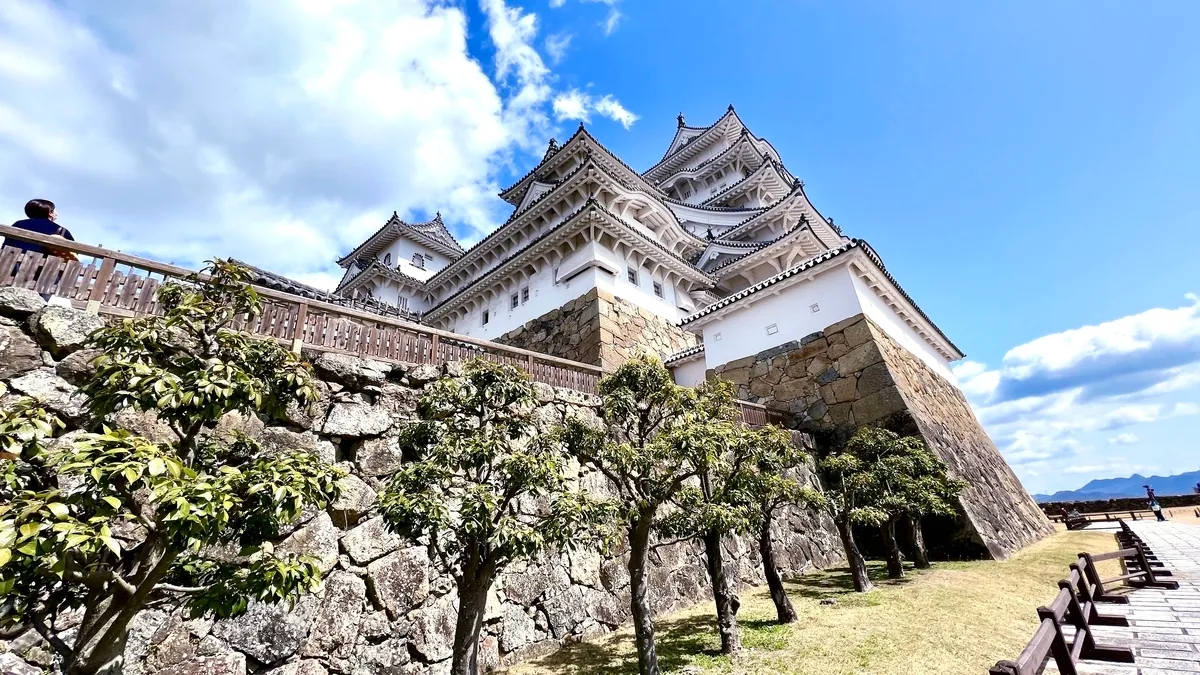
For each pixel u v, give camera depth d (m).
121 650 2.77
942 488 9.62
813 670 5.10
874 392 13.29
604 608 7.35
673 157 37.28
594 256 17.97
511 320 20.94
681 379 18.44
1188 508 27.31
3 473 2.43
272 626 4.67
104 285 5.05
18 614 2.53
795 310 15.80
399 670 5.24
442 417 5.04
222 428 4.98
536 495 4.54
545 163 24.81
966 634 5.91
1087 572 7.36
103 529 2.23
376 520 5.75
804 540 11.25
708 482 6.78
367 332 6.80
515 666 5.91
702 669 5.27
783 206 26.05
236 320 5.41
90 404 2.95
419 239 32.59
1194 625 6.03
